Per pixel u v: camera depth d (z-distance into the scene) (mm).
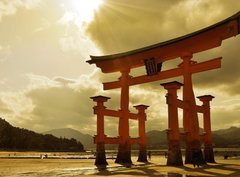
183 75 29984
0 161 46719
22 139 138625
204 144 33844
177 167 25734
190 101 29031
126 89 34188
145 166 29203
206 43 28781
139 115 38875
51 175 22125
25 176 21812
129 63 34000
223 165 28312
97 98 32562
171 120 27406
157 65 32031
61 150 158250
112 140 33625
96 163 32094
